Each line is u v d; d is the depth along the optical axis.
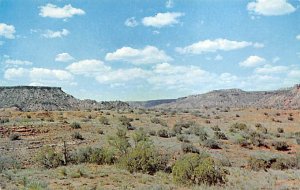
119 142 40.72
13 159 39.09
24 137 52.72
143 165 33.03
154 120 80.00
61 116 79.19
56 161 37.34
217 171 28.56
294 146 62.41
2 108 121.81
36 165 37.88
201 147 55.59
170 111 116.19
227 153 52.88
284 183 29.00
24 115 76.56
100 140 53.81
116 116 85.12
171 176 31.36
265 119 97.06
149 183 28.09
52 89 165.38
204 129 74.25
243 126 77.62
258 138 62.47
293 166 43.69
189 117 94.38
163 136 62.91
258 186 27.00
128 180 28.89
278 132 77.88
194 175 28.27
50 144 49.34
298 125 87.44
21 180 27.58
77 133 54.47
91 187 25.72
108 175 30.69
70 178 29.31
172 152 49.41
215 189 25.91
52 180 28.28
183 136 59.94
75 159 38.44
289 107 154.75
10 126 57.00
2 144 47.59
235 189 25.78
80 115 83.06
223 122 89.12
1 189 23.84
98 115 85.25
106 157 37.41
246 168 41.66
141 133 53.81
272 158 49.69
